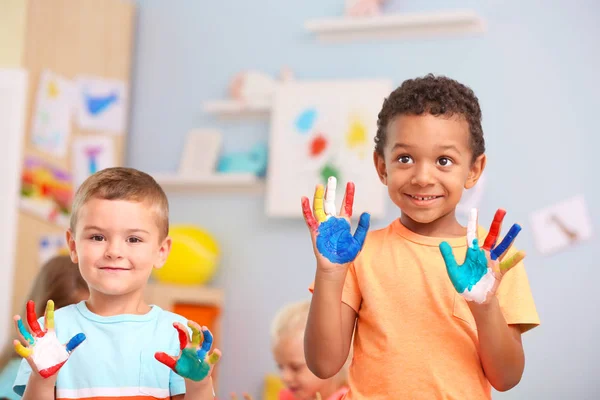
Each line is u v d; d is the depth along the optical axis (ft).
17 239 10.68
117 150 12.19
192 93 12.25
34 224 10.91
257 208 11.53
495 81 10.40
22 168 10.82
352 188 4.02
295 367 7.26
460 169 3.98
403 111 3.98
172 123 12.30
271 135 11.32
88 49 11.87
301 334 7.28
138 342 4.17
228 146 11.88
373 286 4.06
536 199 10.03
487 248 3.74
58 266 6.27
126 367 4.11
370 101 10.89
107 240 4.16
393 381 3.89
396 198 4.04
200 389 3.83
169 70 12.43
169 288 10.83
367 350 4.00
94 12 11.98
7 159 10.32
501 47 10.43
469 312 3.92
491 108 10.36
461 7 10.70
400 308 3.99
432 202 3.96
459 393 3.83
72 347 3.83
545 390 9.66
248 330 11.31
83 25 11.80
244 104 11.58
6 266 10.14
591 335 9.60
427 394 3.84
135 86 12.58
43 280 6.24
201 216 11.83
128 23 12.53
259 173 11.43
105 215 4.14
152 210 4.27
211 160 11.75
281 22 11.81
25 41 10.96
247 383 11.20
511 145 10.21
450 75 10.64
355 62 11.23
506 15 10.47
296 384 7.28
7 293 10.11
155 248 4.31
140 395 4.10
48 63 11.28
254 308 11.34
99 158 11.87
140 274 4.22
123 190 4.20
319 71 11.44
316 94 11.16
